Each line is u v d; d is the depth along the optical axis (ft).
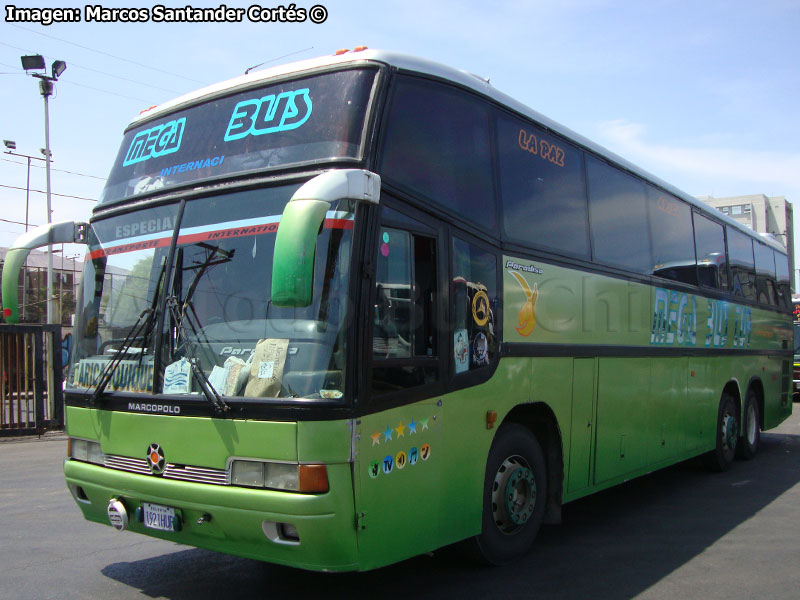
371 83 14.16
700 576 17.16
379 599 15.42
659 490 28.09
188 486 13.19
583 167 21.75
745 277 36.19
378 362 13.07
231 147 15.03
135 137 17.52
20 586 16.16
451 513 15.08
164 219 15.19
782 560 18.51
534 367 18.16
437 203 15.11
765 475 31.45
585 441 20.45
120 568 17.54
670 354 26.55
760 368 37.68
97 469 14.99
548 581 16.69
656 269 25.86
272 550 12.69
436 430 14.58
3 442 42.65
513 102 18.75
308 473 12.05
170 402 13.69
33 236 15.97
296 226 11.07
